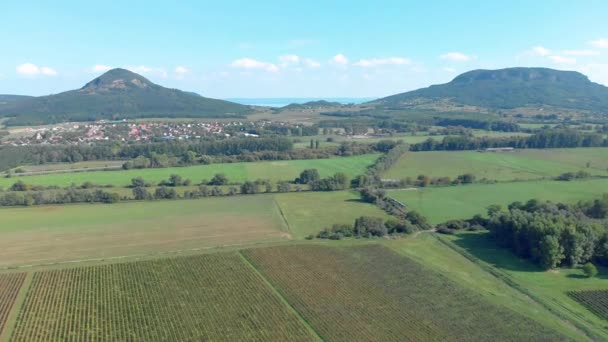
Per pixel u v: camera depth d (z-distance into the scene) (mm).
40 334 77062
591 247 107562
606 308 87438
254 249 118438
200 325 80438
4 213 152125
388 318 83562
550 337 77500
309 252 116625
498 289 96375
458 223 136625
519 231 115750
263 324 81000
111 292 93125
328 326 80625
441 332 79000
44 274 101500
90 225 139000
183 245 121688
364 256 114062
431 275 102438
